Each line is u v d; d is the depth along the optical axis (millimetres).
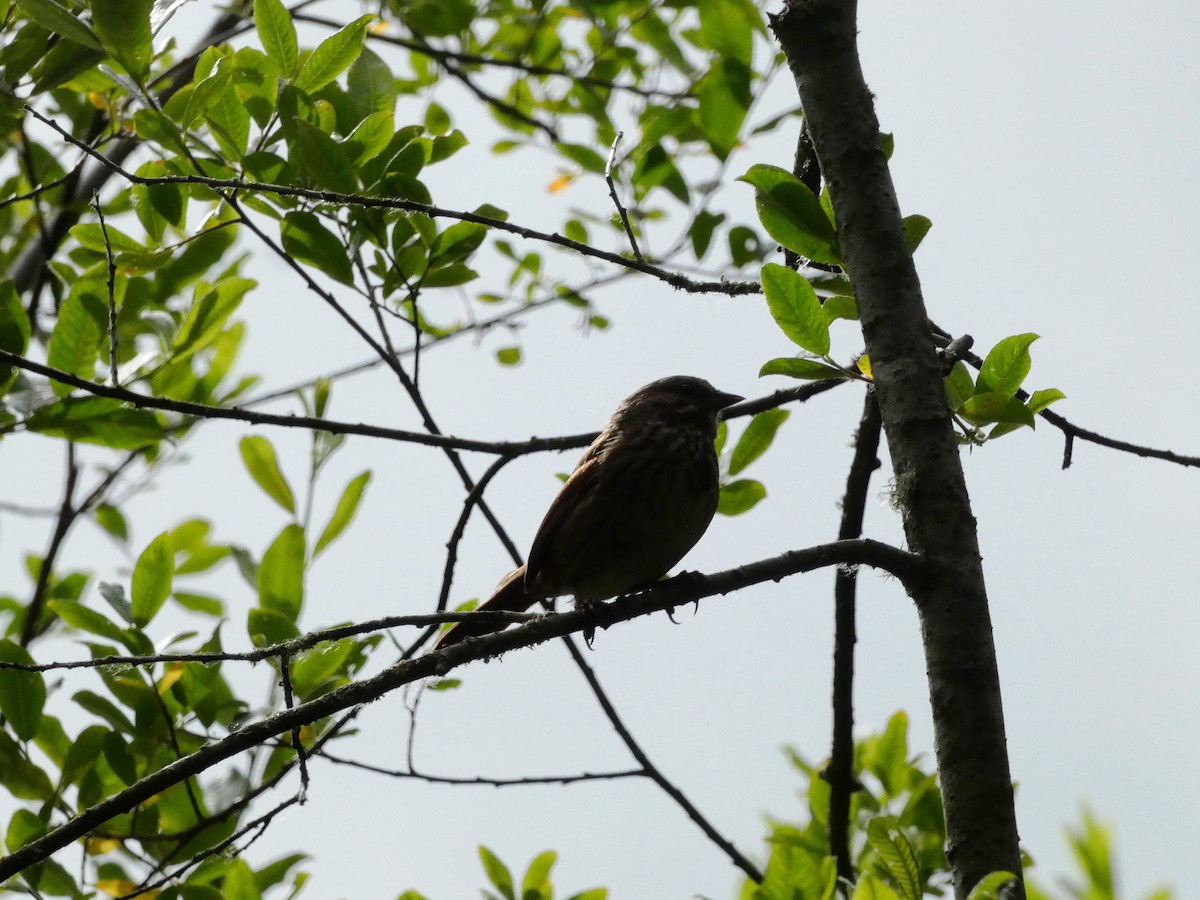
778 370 7289
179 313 12172
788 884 7461
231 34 12172
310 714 6660
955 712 6051
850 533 9688
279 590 9797
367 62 9953
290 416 9227
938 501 6469
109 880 9258
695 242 11203
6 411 10055
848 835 9570
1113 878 4773
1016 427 7035
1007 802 5855
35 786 9172
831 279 9266
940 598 6301
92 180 12562
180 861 9258
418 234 9391
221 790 9664
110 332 8859
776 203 7066
